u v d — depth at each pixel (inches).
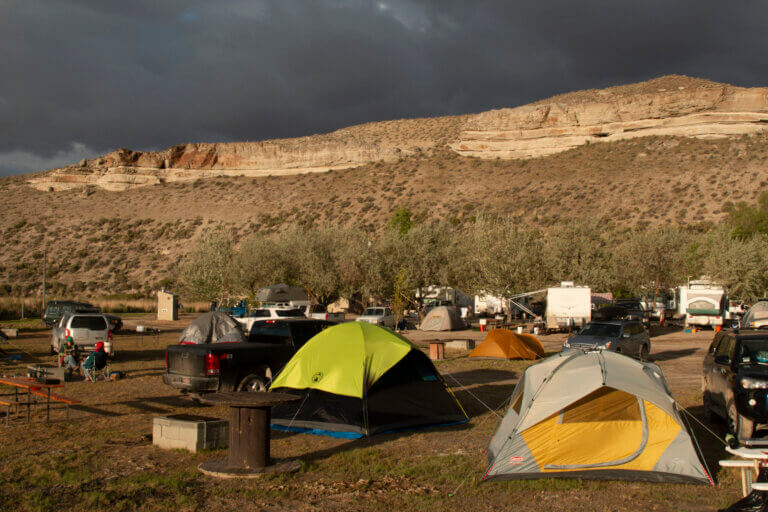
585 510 236.8
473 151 3880.4
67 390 520.1
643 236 1708.9
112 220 3467.0
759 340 371.2
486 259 1407.5
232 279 1673.2
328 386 372.2
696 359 789.9
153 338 1075.3
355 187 3617.1
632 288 1700.3
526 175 3351.4
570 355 328.8
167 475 274.4
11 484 257.8
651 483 269.7
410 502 244.2
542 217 2736.2
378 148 4097.0
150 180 4163.4
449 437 359.9
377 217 3129.9
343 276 1638.8
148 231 3309.5
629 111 3627.0
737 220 2063.2
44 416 410.3
